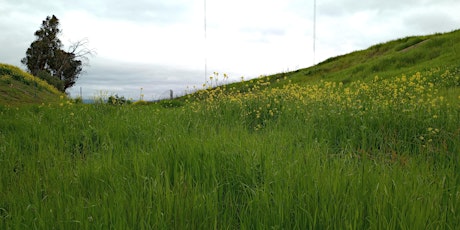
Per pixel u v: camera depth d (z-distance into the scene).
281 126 6.93
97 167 4.28
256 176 3.77
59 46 45.19
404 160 4.75
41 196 3.61
